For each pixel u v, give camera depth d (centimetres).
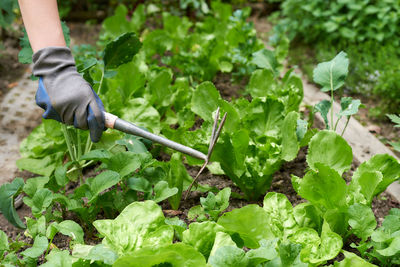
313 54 294
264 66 204
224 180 192
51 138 192
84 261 146
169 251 135
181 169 177
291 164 199
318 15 296
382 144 207
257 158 178
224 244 144
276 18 349
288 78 205
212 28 280
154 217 154
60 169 169
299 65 280
